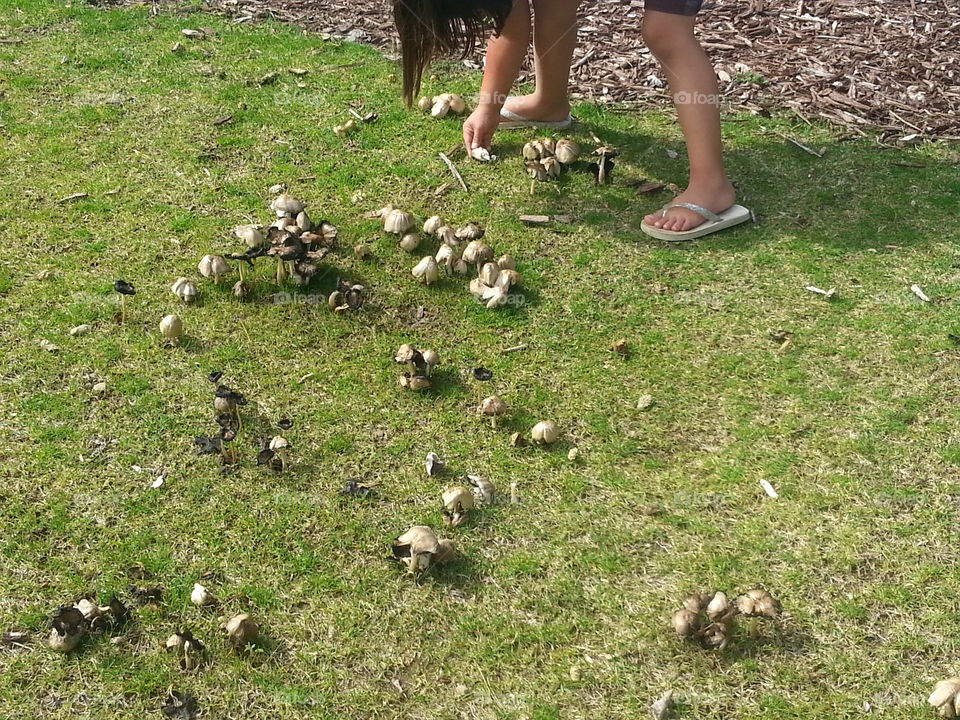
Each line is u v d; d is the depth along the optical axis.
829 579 2.47
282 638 2.39
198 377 2.78
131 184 3.28
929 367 2.81
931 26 3.92
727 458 2.66
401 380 2.78
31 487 2.58
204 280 2.99
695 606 2.38
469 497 2.55
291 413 2.73
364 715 2.31
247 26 4.00
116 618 2.40
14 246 3.06
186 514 2.55
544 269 3.07
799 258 3.09
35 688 2.33
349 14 4.07
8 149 3.38
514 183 3.34
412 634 2.40
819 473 2.62
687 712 2.31
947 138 3.48
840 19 3.97
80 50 3.82
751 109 3.62
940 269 3.05
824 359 2.84
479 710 2.32
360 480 2.62
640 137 3.52
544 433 2.67
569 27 3.36
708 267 3.07
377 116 3.57
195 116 3.54
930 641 2.39
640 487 2.61
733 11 4.04
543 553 2.51
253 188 3.28
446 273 3.03
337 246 3.10
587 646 2.39
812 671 2.36
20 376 2.77
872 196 3.28
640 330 2.92
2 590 2.44
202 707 2.31
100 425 2.69
